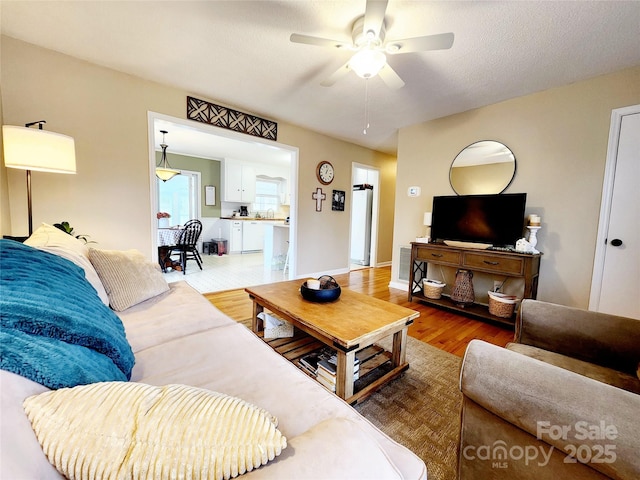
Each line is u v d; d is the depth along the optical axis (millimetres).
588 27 1790
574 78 2455
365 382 1670
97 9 1773
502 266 2625
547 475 738
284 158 6988
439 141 3543
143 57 2328
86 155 2465
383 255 5938
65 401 490
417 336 2438
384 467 514
